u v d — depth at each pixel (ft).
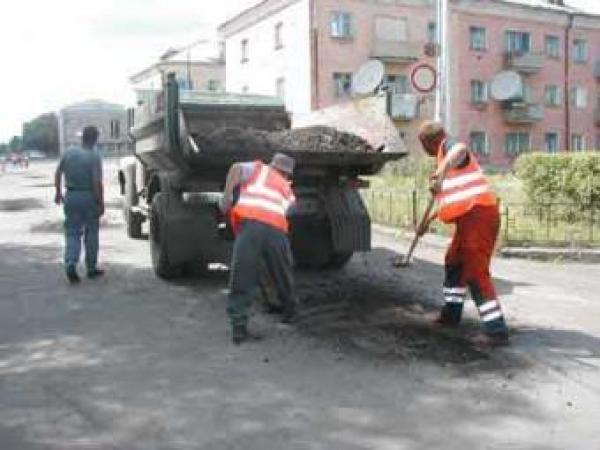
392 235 36.99
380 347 17.39
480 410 13.60
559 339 18.28
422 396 14.26
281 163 18.75
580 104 139.95
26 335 18.81
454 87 124.57
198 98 31.12
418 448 11.94
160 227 24.67
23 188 84.74
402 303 21.68
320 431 12.61
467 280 17.92
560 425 12.96
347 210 24.59
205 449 11.93
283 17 121.49
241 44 135.64
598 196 36.42
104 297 22.97
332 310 20.81
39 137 299.79
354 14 116.47
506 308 21.72
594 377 15.44
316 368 15.92
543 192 37.55
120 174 41.86
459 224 17.99
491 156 129.18
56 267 28.32
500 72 128.36
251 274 17.95
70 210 25.17
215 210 24.36
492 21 128.26
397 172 53.93
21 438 12.44
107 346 17.75
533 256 31.86
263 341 17.93
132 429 12.78
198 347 17.57
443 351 17.10
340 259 26.25
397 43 118.32
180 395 14.38
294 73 119.34
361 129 25.67
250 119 31.48
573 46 138.31
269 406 13.76
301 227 25.34
